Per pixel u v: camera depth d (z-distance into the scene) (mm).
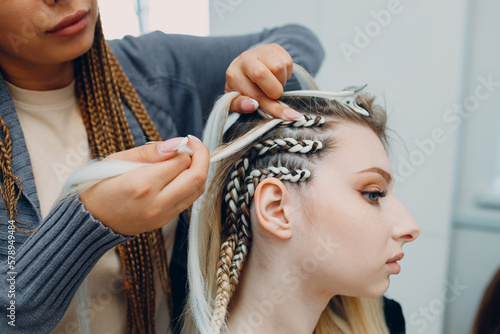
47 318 497
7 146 577
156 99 788
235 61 652
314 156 583
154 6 1129
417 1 1235
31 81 614
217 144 640
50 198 628
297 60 865
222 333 595
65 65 639
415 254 1359
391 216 589
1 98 588
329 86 1344
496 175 1389
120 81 720
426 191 1325
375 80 1312
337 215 557
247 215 605
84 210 451
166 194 438
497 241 1406
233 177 616
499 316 1042
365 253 562
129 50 796
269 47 647
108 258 660
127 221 453
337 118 621
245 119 646
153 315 712
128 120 713
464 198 1430
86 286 645
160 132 780
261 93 625
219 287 588
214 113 637
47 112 644
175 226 755
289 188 580
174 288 771
